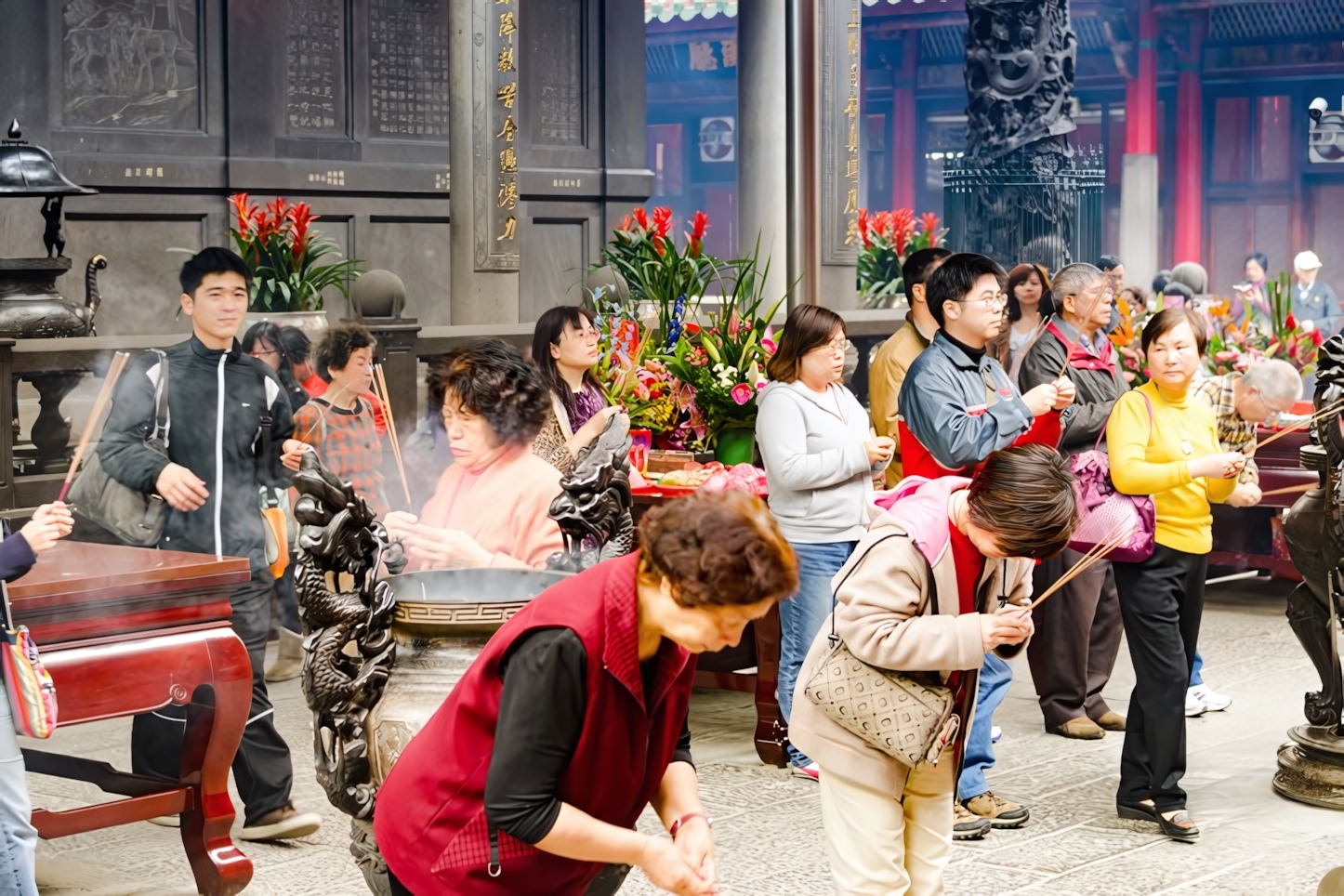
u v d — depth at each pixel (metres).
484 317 9.43
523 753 2.21
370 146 12.08
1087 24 23.30
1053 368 5.68
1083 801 4.93
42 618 3.64
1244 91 23.77
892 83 25.33
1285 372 6.36
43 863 4.32
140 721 4.48
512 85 9.42
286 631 6.25
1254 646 7.22
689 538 2.11
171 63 10.94
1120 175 24.14
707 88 27.30
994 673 4.64
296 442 4.55
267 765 4.44
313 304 8.75
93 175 10.53
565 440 4.97
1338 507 4.86
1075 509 2.96
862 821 3.13
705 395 6.30
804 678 3.18
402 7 12.22
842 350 5.05
